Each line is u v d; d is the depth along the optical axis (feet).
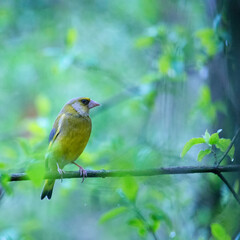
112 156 34.96
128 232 43.16
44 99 44.06
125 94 49.39
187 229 34.60
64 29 55.88
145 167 30.04
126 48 57.00
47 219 48.19
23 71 56.54
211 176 32.48
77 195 46.96
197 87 43.09
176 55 36.60
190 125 39.09
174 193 34.65
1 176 20.24
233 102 26.91
